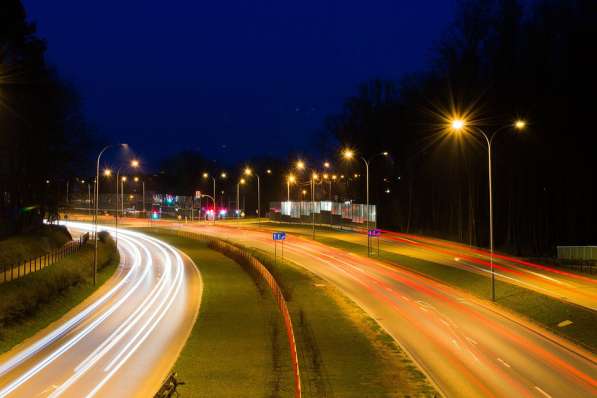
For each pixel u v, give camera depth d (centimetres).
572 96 6112
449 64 7400
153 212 14525
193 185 19475
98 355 2802
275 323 3475
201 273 5962
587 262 5806
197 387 2264
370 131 10644
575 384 2272
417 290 4769
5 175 6562
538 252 7238
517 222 7456
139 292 4888
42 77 6141
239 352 2806
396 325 3428
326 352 2794
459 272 5312
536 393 2164
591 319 3184
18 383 2350
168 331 3350
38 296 3819
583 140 6284
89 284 5078
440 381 2323
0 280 3900
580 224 7350
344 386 2266
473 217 7975
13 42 5694
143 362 2666
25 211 7081
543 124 6406
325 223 11650
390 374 2423
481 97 6994
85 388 2275
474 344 2956
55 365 2622
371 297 4425
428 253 6944
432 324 3456
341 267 6206
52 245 6391
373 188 11081
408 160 9975
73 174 7644
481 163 7688
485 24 7012
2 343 2966
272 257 6925
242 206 18662
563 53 6288
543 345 2928
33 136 6481
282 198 18525
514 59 6744
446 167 9006
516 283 4575
